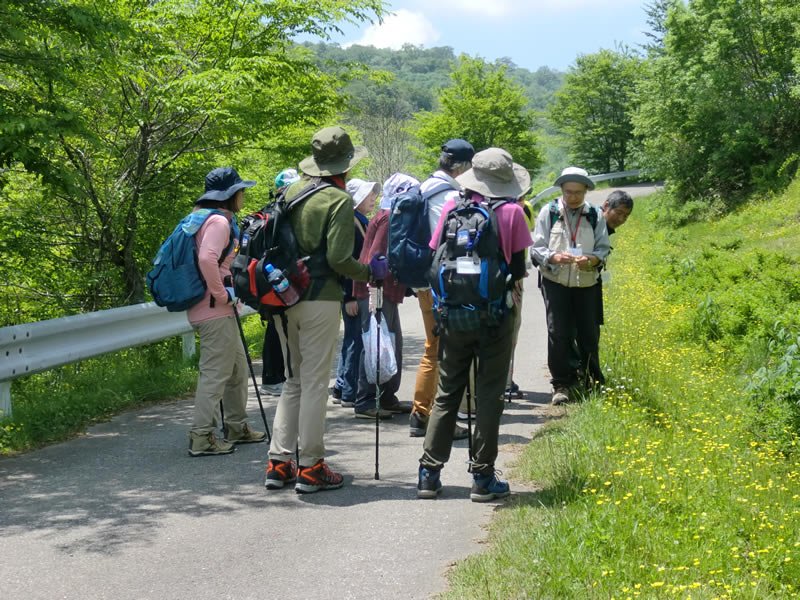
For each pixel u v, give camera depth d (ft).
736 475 16.26
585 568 11.28
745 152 97.50
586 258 21.58
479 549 13.15
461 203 15.05
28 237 36.32
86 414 22.44
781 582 11.52
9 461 18.53
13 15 24.85
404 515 14.82
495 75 161.17
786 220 77.56
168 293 18.38
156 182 40.88
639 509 13.38
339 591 11.72
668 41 103.14
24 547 13.35
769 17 95.14
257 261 15.72
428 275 15.57
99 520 14.64
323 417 16.08
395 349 22.38
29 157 25.63
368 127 144.97
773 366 24.11
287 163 43.39
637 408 20.72
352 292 21.66
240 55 36.65
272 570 12.46
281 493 16.17
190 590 11.78
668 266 49.78
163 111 36.99
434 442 15.65
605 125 202.90
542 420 21.26
